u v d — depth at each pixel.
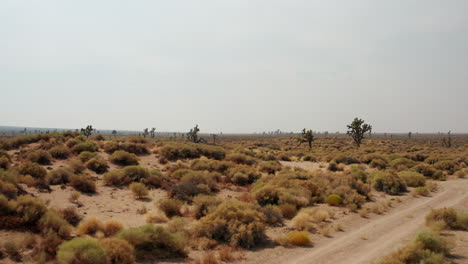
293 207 17.58
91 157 28.22
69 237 11.44
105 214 15.60
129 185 22.06
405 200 21.75
